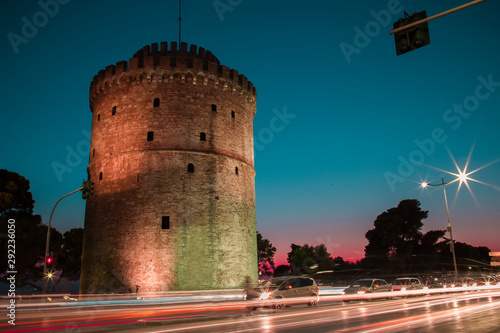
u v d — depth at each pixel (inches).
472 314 635.5
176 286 1353.3
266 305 879.7
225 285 1425.9
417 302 952.9
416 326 498.0
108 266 1411.2
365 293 1104.8
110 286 1387.8
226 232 1478.8
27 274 1873.8
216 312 875.4
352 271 3021.7
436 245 2755.9
